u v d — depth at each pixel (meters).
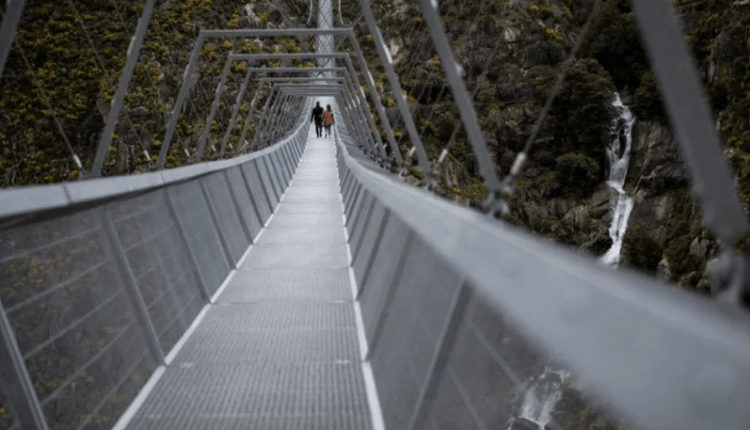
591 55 58.78
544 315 1.05
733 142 34.59
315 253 9.08
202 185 7.71
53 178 55.75
